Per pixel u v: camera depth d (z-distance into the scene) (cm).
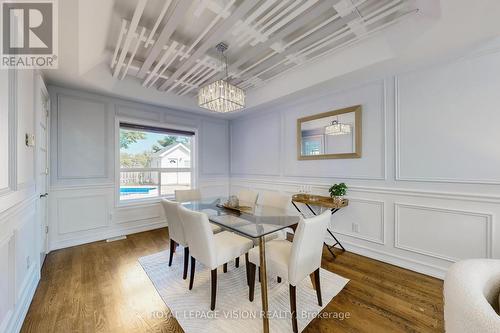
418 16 177
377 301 178
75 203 305
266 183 410
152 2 181
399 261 241
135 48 215
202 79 307
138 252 278
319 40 216
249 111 422
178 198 319
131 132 372
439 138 216
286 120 367
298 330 146
